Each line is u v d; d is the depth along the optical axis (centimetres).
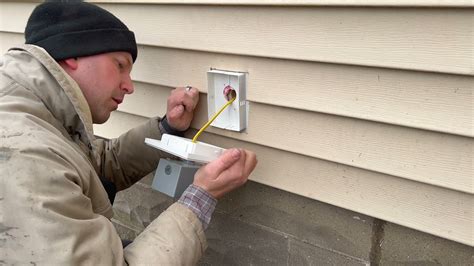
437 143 111
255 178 149
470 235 113
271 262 161
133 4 157
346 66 118
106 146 163
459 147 108
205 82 148
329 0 114
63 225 98
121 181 166
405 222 122
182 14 145
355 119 121
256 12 129
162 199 192
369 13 110
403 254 129
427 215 118
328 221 142
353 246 139
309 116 130
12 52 120
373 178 125
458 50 101
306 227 147
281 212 152
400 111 113
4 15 201
